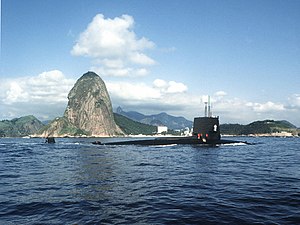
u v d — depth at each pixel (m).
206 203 14.83
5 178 23.69
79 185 19.98
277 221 11.90
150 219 12.23
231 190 18.06
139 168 29.31
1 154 53.47
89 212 13.30
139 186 19.48
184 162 34.66
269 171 27.16
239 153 49.97
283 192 17.42
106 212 13.27
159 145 70.75
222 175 24.41
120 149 61.31
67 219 12.32
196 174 24.98
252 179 22.36
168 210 13.56
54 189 18.69
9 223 11.95
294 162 36.00
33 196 16.69
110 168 29.44
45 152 57.31
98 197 16.25
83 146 79.88
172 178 22.80
